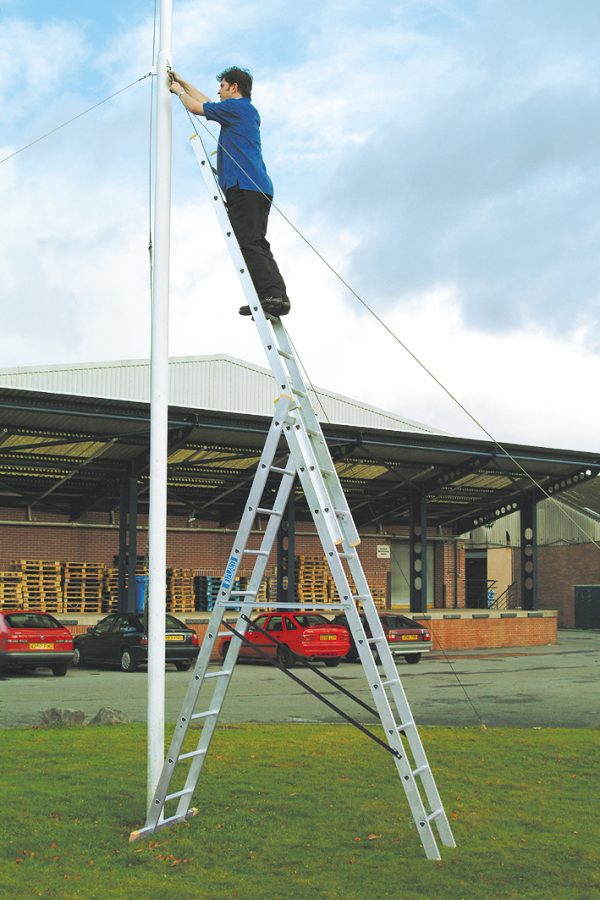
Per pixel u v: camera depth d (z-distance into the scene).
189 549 34.16
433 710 15.17
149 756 6.64
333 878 5.56
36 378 33.97
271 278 6.65
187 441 26.33
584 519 46.03
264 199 6.79
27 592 30.31
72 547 32.12
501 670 23.44
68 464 27.38
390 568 39.03
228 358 37.53
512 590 45.56
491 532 45.69
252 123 6.72
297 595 35.41
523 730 12.04
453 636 32.56
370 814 7.09
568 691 18.25
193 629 25.25
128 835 6.43
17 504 30.97
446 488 34.91
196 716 6.55
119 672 23.20
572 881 5.51
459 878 5.56
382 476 32.41
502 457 30.52
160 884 5.42
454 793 7.91
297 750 10.09
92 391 34.88
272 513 6.57
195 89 7.00
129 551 27.59
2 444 24.92
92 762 9.05
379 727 12.52
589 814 7.17
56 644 21.66
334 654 24.44
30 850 6.08
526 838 6.46
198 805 7.33
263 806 7.30
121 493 28.28
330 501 6.52
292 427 6.34
